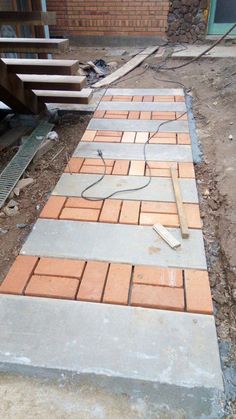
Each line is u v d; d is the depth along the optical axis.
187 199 2.34
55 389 1.32
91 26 6.45
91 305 1.62
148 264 1.83
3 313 1.59
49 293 1.68
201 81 4.57
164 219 2.15
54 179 2.66
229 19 6.08
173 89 4.45
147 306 1.61
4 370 1.38
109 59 5.79
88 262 1.85
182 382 1.31
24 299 1.66
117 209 2.25
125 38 6.50
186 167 2.71
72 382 1.33
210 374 1.34
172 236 2.00
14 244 2.03
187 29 6.22
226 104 3.71
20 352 1.43
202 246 1.95
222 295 1.69
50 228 2.11
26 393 1.31
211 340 1.46
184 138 3.17
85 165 2.78
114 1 6.14
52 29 6.54
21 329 1.52
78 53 6.20
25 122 3.59
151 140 3.15
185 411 1.24
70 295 1.67
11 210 2.32
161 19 6.20
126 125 3.47
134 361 1.38
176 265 1.83
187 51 5.77
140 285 1.71
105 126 3.46
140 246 1.95
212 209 2.29
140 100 4.11
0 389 1.32
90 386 1.32
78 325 1.53
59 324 1.53
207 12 6.00
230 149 2.88
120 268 1.81
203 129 3.38
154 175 2.62
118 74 5.00
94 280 1.75
